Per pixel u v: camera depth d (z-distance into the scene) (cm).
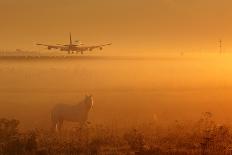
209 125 5744
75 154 4575
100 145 4909
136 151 4706
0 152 4519
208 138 4819
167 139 5178
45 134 5203
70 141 4894
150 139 5178
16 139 4784
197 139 5109
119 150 4784
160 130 5625
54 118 5834
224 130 5266
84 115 5844
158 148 4781
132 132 5284
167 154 4650
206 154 4600
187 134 5297
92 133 5303
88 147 4756
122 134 5394
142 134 5228
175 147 4900
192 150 4753
